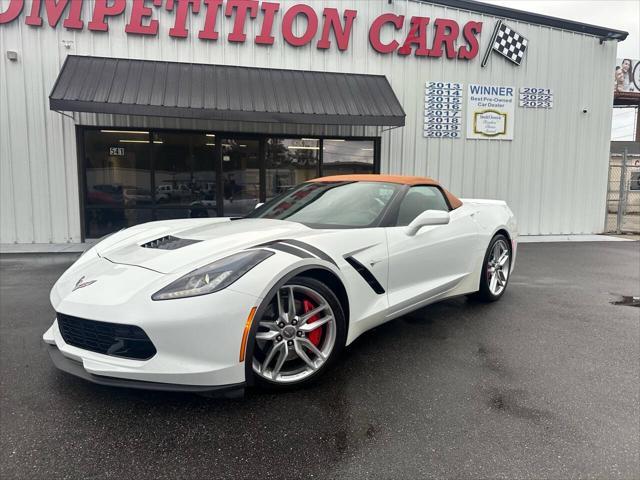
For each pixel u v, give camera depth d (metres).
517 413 2.27
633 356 3.02
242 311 2.17
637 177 11.11
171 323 2.07
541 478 1.77
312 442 2.01
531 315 3.95
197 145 8.71
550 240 9.45
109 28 8.07
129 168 8.48
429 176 9.58
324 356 2.55
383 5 9.04
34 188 8.12
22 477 1.75
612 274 5.86
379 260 2.92
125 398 2.39
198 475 1.78
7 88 7.88
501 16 9.58
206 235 2.84
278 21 8.66
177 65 8.12
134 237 3.15
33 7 7.75
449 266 3.63
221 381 2.14
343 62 8.97
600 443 2.01
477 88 9.62
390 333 3.45
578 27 9.95
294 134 9.05
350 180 3.81
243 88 7.95
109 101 7.04
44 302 4.27
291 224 3.06
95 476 1.76
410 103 9.34
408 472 1.80
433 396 2.44
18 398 2.38
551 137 10.15
